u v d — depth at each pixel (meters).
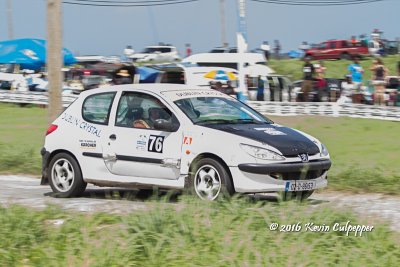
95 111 41.94
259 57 133.38
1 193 44.56
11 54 133.00
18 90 122.94
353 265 25.09
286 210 30.00
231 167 36.41
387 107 91.94
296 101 106.94
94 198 42.22
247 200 33.47
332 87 105.38
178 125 38.59
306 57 181.88
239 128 37.97
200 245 26.88
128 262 25.58
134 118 40.38
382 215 33.16
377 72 101.31
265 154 36.25
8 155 58.56
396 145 72.25
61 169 42.50
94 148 41.19
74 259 26.06
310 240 27.48
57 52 64.00
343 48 178.75
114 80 116.12
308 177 37.72
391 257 25.91
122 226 29.17
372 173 48.75
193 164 37.59
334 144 73.88
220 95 41.75
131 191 44.81
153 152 39.03
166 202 31.91
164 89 40.72
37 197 42.72
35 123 95.81
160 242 26.59
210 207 30.77
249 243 26.59
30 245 28.27
